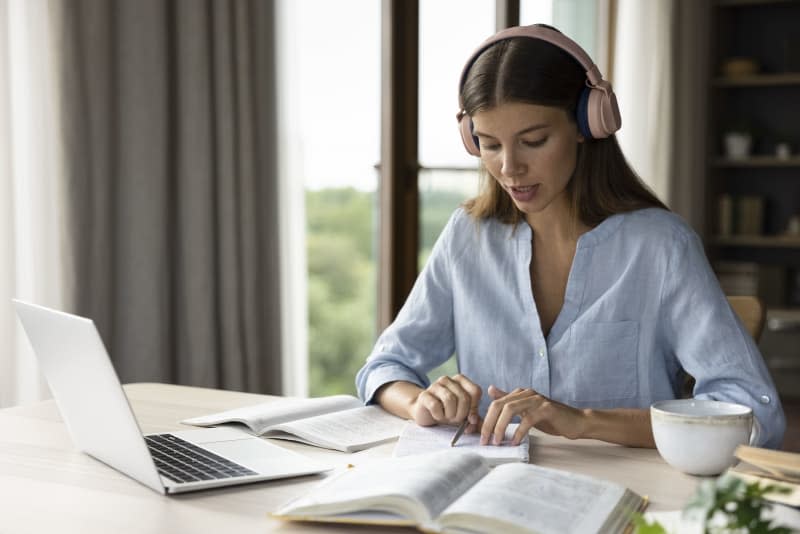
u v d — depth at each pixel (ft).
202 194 8.69
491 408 4.14
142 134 8.29
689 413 3.89
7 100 7.29
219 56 8.77
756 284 15.80
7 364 7.40
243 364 9.09
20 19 7.48
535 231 5.20
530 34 4.50
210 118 8.75
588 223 5.04
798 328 15.10
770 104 16.49
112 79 8.18
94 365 3.41
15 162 7.50
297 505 3.12
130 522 3.14
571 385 4.97
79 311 7.92
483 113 4.47
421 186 10.23
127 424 3.41
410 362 5.31
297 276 9.73
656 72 14.35
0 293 7.36
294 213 9.64
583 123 4.62
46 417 4.68
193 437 4.20
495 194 5.32
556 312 5.17
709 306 4.66
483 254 5.34
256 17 9.16
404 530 3.06
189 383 8.79
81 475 3.68
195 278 8.70
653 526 2.32
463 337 5.37
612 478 3.67
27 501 3.36
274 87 9.32
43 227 7.71
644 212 5.00
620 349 4.90
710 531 2.34
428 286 5.50
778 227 16.62
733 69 16.08
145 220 8.35
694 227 15.51
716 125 16.44
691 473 3.69
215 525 3.12
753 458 3.33
